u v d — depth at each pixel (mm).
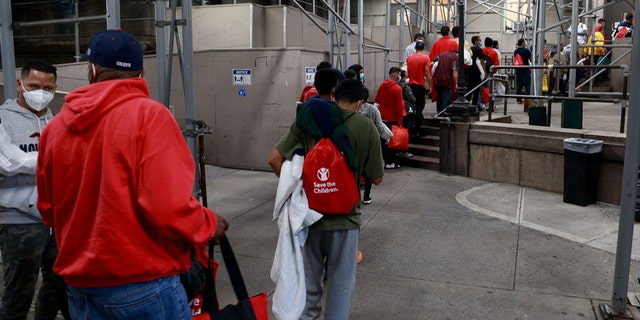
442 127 9859
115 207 2068
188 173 2141
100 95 2162
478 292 4895
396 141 9672
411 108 10727
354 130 3641
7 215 3436
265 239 6297
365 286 5020
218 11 12320
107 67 2244
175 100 10648
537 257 5727
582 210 7445
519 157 8883
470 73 12500
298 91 9789
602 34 17438
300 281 3486
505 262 5590
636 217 6809
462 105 9945
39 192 2418
